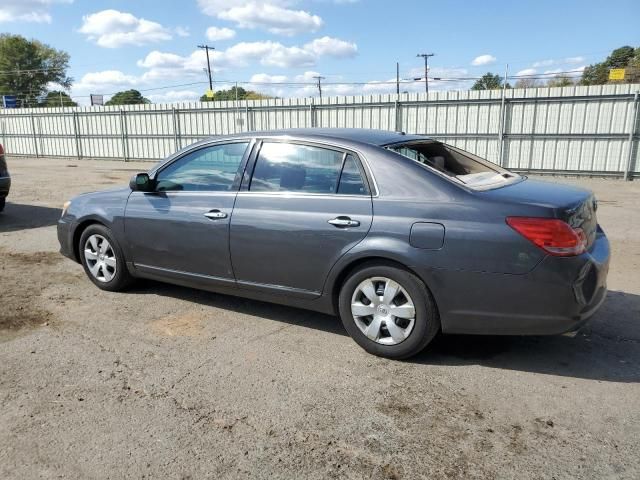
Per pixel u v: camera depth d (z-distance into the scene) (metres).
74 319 4.66
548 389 3.43
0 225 9.16
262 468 2.65
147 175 4.89
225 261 4.47
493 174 4.21
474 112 19.14
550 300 3.36
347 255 3.84
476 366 3.76
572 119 17.73
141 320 4.64
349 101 21.39
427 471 2.63
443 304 3.60
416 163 3.80
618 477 2.58
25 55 83.62
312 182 4.09
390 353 3.81
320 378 3.58
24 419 3.08
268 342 4.17
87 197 5.49
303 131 4.34
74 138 30.25
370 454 2.77
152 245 4.91
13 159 29.86
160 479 2.57
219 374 3.64
